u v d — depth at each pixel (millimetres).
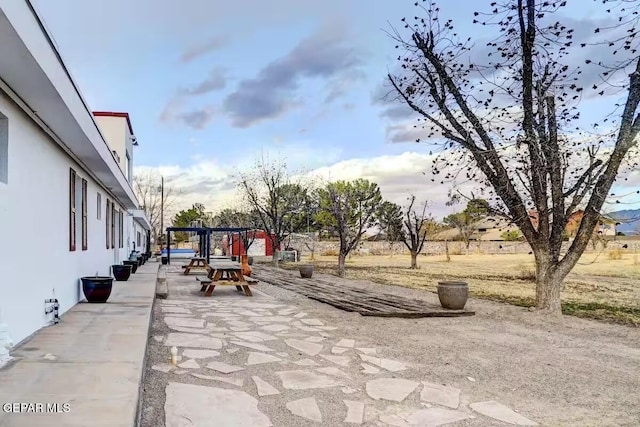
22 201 4914
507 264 27609
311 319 8430
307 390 4465
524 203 9648
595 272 20375
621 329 7965
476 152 9375
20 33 3225
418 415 3926
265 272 20484
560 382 4965
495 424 3789
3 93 4316
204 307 9625
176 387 4395
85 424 2646
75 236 7656
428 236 41969
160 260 26359
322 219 30203
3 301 4383
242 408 3924
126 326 5633
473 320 8664
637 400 4438
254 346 6184
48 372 3691
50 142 5969
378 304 10289
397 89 10273
